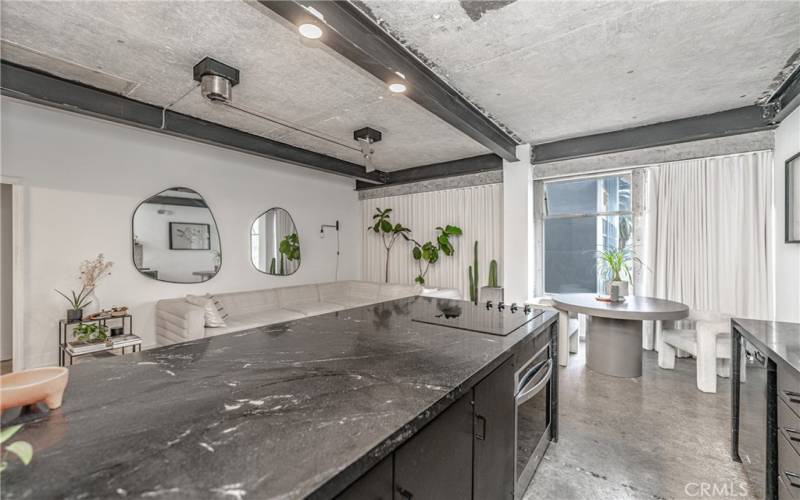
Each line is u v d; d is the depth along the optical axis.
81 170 3.39
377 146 4.52
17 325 3.05
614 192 4.45
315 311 4.57
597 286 4.61
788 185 2.89
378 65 2.13
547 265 4.90
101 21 2.00
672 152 3.75
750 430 1.84
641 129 3.78
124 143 3.68
